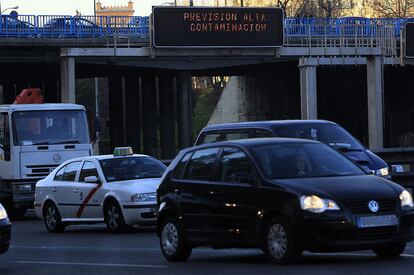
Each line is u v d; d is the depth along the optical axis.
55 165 72.19
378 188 33.03
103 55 134.62
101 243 48.97
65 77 133.12
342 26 147.00
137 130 179.12
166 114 171.50
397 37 150.62
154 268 36.03
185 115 153.12
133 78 176.50
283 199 32.78
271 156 35.03
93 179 55.41
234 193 34.94
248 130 52.12
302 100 143.88
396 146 185.75
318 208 31.88
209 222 36.09
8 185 72.38
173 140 172.38
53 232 58.56
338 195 32.19
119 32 139.38
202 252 42.66
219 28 141.00
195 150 38.22
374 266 32.78
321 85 186.75
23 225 67.75
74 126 73.31
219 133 53.34
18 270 37.69
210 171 36.75
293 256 32.53
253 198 34.06
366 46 146.25
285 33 146.88
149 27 138.00
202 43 140.12
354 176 34.50
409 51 147.88
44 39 134.12
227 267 35.03
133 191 52.91
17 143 71.38
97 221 55.34
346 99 189.62
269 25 143.25
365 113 183.25
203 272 33.72
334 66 157.75
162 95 171.25
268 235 33.50
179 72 152.50
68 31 136.38
